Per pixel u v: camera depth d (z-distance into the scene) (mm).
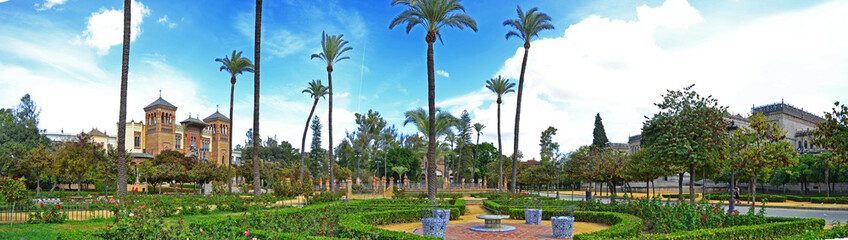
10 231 13445
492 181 69500
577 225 18391
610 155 40156
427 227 14414
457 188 47906
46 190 48281
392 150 69000
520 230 16438
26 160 35062
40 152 35594
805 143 59750
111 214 18812
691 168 21016
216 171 56031
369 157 80688
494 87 39812
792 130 61719
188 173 52125
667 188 61156
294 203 28938
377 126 82812
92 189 55000
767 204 35250
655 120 21562
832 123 14039
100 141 79938
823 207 31516
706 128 20188
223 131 100875
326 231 12117
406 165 68062
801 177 45625
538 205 20344
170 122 89000
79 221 15938
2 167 35969
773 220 14125
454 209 22000
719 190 58719
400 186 48062
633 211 18109
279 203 28516
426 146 70750
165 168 49375
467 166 78875
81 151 35125
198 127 93812
